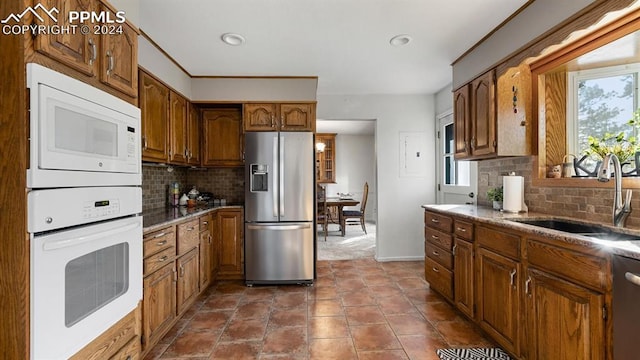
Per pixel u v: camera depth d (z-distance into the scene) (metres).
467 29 2.33
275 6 1.99
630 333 1.10
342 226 5.96
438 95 4.07
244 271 3.35
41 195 0.97
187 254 2.48
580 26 1.71
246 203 3.21
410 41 2.52
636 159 1.71
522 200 2.35
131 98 1.57
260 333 2.21
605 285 1.21
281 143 3.20
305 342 2.08
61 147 1.05
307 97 3.39
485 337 2.13
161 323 2.03
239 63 2.97
